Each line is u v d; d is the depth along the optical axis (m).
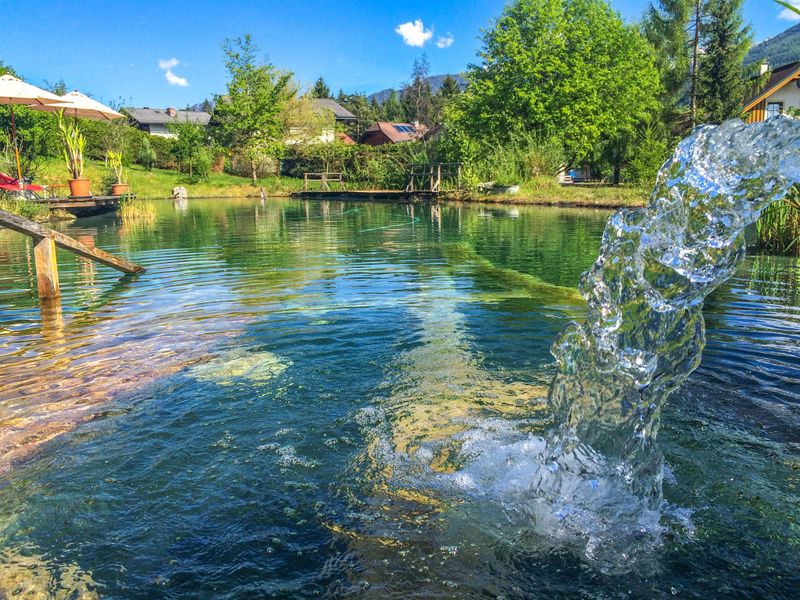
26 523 2.27
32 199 16.89
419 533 2.20
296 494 2.45
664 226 2.53
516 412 3.19
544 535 2.18
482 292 6.18
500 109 28.72
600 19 28.59
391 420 3.11
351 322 4.98
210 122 43.44
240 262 8.69
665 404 3.20
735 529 2.18
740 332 4.45
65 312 5.62
